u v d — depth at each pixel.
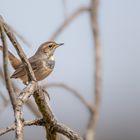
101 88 9.85
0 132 6.20
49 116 7.29
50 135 7.45
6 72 6.16
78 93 9.65
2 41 6.29
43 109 7.31
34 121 7.37
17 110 6.09
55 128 7.34
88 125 9.52
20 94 6.69
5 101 9.20
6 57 6.22
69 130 7.26
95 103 9.68
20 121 5.93
